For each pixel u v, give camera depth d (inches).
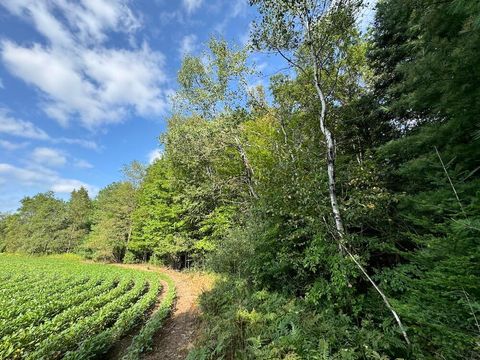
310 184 238.2
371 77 359.6
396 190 270.1
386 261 251.1
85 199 2185.0
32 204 2426.2
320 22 259.3
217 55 538.3
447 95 161.9
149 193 1178.6
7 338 286.7
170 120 751.1
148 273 836.6
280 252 274.4
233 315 263.0
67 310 400.8
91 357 273.7
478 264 94.5
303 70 280.7
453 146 176.2
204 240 724.7
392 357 153.1
